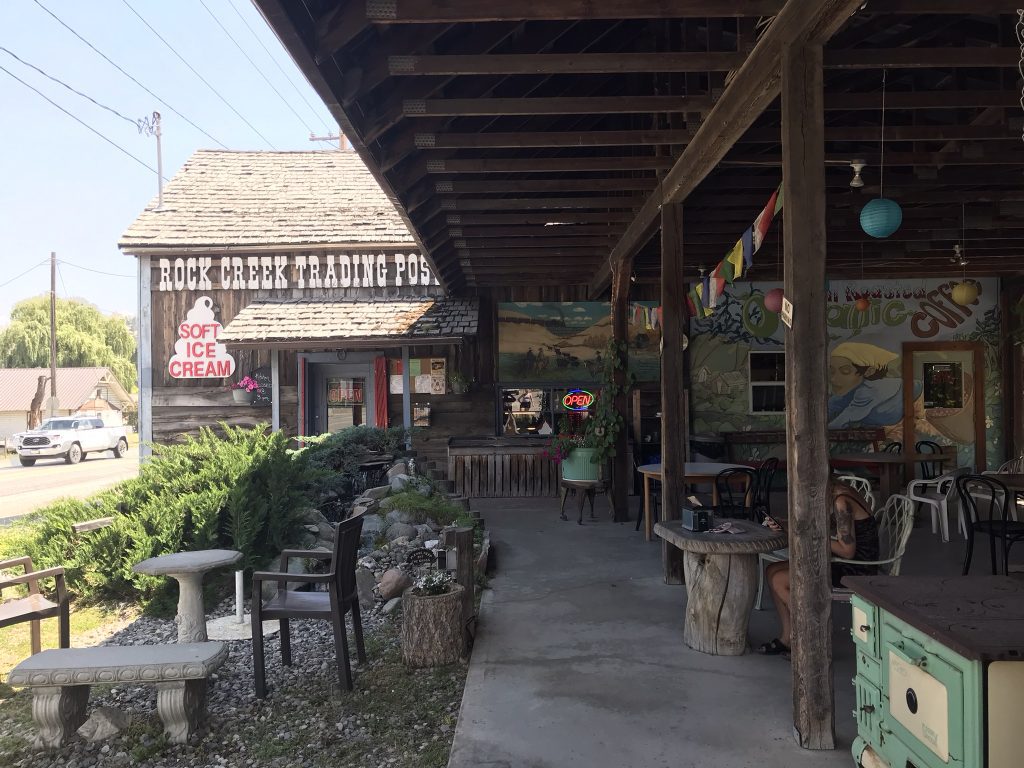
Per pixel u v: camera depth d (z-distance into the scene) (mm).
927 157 5840
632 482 11016
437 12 3369
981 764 2037
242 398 12656
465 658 4637
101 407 48656
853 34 4664
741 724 3523
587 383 12164
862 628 2762
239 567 6238
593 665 4316
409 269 13008
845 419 11812
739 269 5422
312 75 3568
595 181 6395
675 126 5590
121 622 5797
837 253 9805
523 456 10750
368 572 6137
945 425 11867
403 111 4430
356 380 12766
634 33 5285
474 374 12375
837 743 3314
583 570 6539
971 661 2059
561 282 11797
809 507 3268
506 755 3285
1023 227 8133
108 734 3826
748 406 11891
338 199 14438
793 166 3227
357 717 3910
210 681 4469
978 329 11883
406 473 9836
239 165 15797
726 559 4426
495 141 5047
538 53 4133
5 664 4973
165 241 12836
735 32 4938
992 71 5234
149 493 6828
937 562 6680
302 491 7539
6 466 27875
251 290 13070
